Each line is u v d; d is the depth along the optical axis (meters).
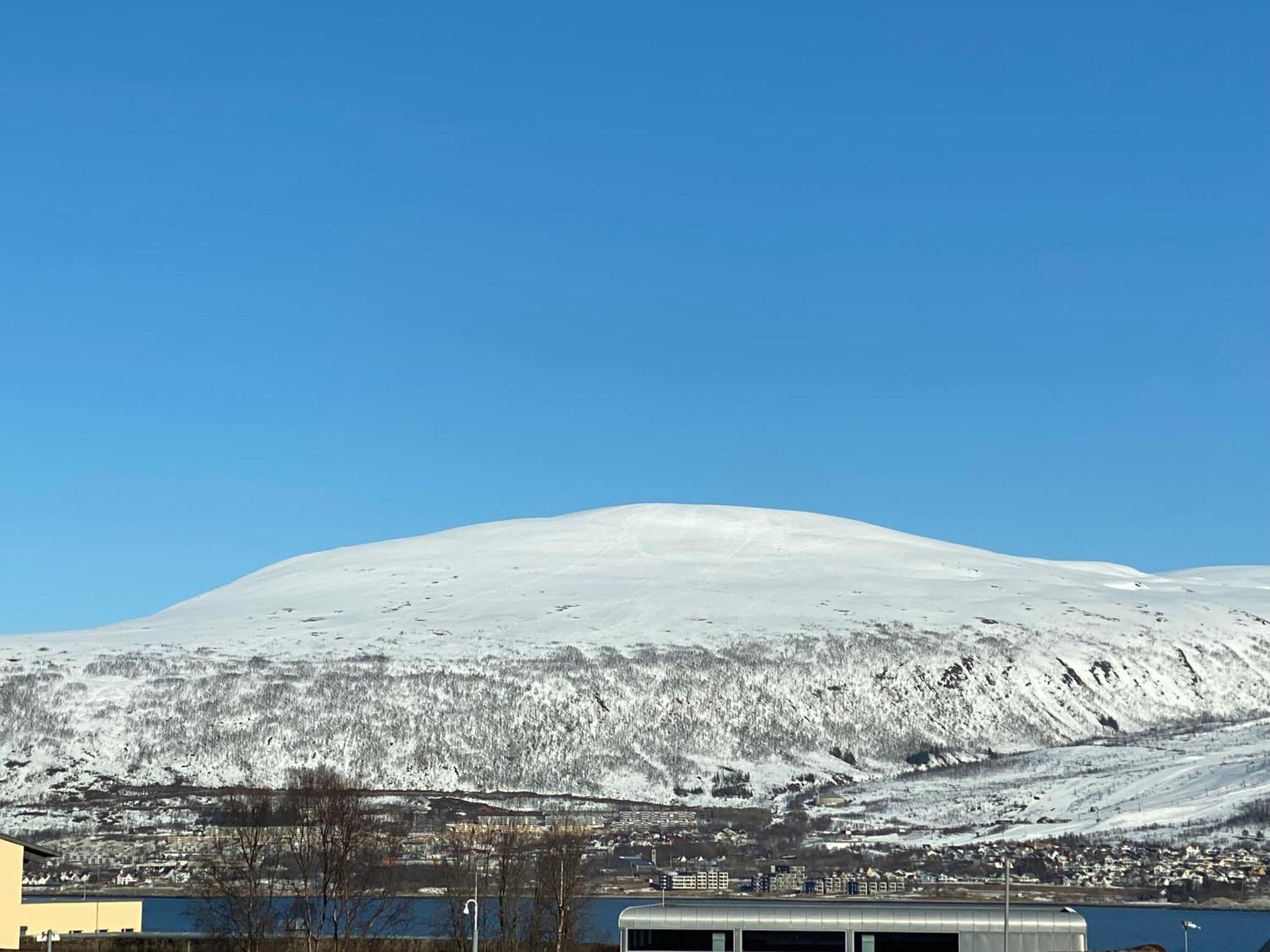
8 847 122.19
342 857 133.62
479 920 137.38
